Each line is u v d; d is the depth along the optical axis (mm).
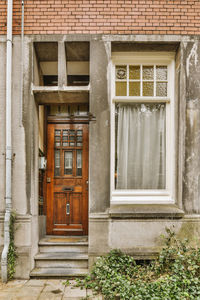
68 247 4273
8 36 3945
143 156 4402
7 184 3863
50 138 4898
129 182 4363
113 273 3467
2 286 3596
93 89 4035
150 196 4281
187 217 3934
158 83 4422
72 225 4766
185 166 3994
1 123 4016
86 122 4906
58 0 4078
